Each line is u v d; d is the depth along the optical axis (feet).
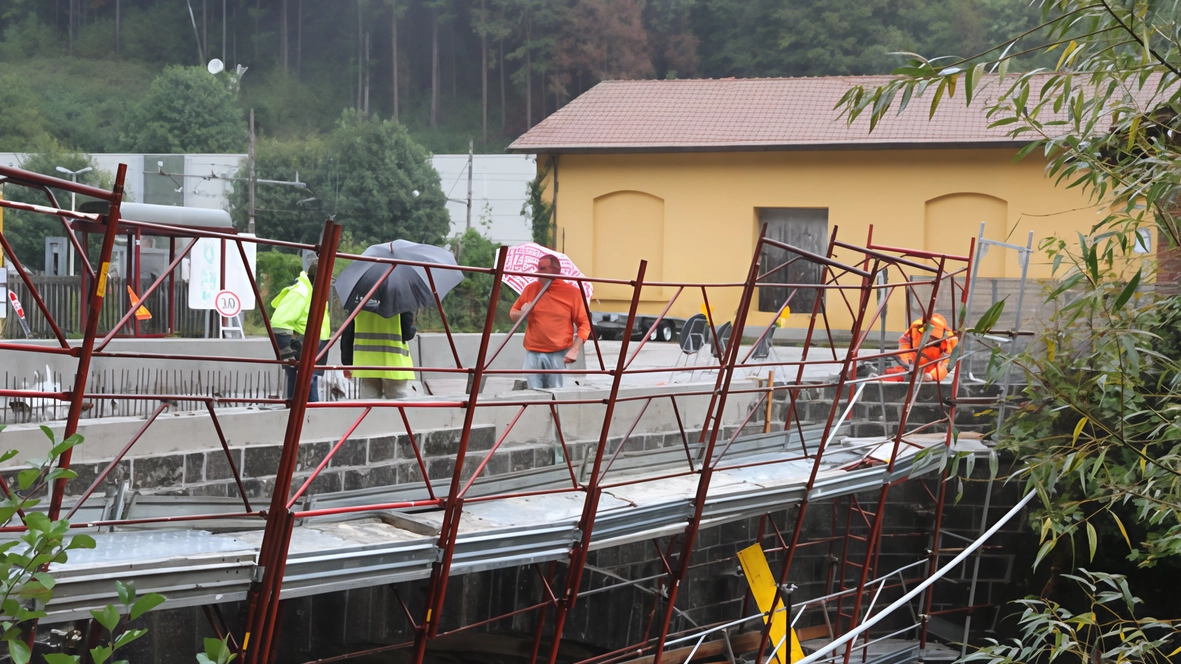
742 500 21.56
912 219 69.56
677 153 73.97
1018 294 35.12
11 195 144.87
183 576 13.23
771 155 72.49
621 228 76.38
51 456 8.57
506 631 25.52
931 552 28.86
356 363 26.89
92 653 8.54
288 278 102.22
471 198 135.64
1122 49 14.47
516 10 236.43
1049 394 14.94
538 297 16.17
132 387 32.24
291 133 230.27
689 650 29.50
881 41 180.96
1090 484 17.31
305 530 17.38
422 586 23.73
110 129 215.10
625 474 24.62
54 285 46.52
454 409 25.17
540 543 17.48
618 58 223.71
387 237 166.40
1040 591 32.96
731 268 73.67
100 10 256.11
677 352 58.90
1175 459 14.90
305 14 250.78
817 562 33.99
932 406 35.35
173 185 153.28
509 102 239.30
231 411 22.09
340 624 22.34
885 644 33.14
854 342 21.77
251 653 13.71
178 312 48.57
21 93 211.20
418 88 248.32
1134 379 14.43
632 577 28.40
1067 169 15.51
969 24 178.70
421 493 20.31
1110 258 15.08
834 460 27.07
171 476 20.08
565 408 27.35
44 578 8.67
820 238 72.95
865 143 68.90
